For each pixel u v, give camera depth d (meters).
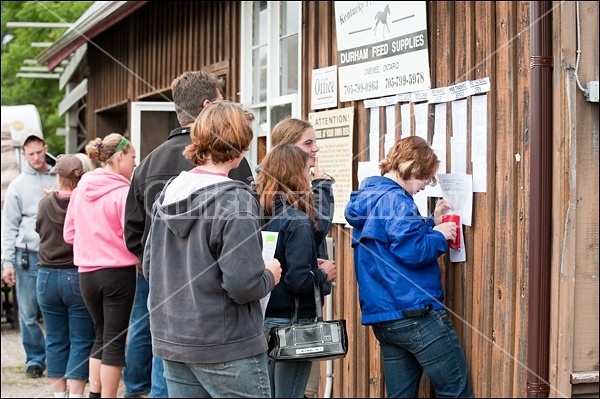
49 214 5.89
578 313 3.84
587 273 3.85
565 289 3.81
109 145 5.37
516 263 4.00
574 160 3.81
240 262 3.15
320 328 3.88
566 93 3.80
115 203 5.29
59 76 17.12
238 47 7.43
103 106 12.65
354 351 5.46
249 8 7.26
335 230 5.71
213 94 4.11
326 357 3.88
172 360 3.32
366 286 4.31
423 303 4.19
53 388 6.12
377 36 5.09
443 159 4.53
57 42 12.53
